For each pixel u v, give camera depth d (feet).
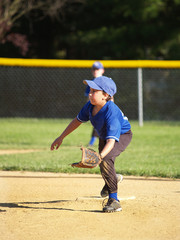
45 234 30.45
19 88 191.83
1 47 188.03
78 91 190.49
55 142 39.32
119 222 33.53
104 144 38.65
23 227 32.22
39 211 37.22
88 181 52.95
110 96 36.19
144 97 179.42
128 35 176.76
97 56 183.93
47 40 203.00
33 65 122.21
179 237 29.78
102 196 40.78
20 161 67.26
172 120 173.47
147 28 172.14
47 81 191.83
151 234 30.42
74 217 35.12
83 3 183.93
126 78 178.09
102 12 184.24
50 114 190.49
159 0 170.19
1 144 93.30
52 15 177.17
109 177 37.04
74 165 33.86
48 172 59.47
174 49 176.14
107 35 177.99
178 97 184.44
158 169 59.47
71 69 191.21
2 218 34.86
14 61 121.80
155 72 184.96
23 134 113.29
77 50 194.49
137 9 171.63
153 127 133.80
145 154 77.51
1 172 58.75
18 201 41.63
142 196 43.83
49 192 46.19
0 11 160.66
